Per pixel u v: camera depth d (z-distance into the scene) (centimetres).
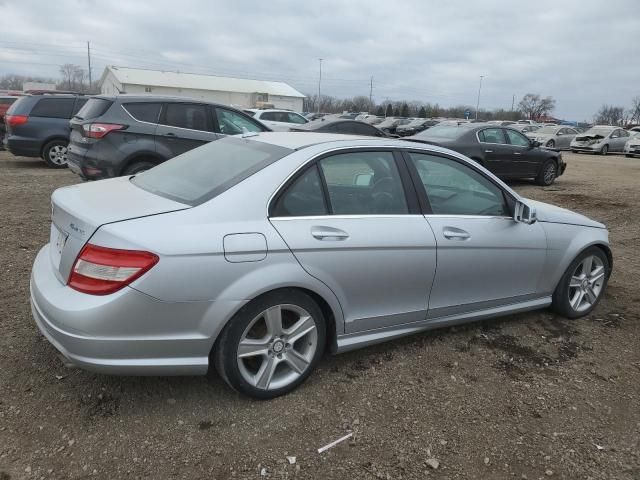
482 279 395
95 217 281
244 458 268
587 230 459
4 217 690
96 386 318
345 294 330
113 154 743
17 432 275
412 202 364
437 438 292
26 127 1176
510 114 9319
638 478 270
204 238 279
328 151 338
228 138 399
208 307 281
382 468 267
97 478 249
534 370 369
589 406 329
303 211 318
